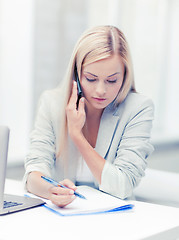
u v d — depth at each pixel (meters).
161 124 5.72
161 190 1.90
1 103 3.83
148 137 1.60
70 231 1.04
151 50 5.39
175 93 5.77
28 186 1.46
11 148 3.90
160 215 1.22
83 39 1.50
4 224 1.09
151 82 5.48
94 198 1.33
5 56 3.82
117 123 1.63
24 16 3.93
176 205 1.82
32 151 1.64
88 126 1.69
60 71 4.30
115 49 1.45
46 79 4.19
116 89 1.48
